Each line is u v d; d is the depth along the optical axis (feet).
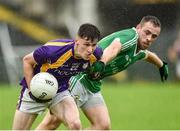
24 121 46.39
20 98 46.29
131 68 130.21
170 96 104.88
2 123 75.56
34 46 140.15
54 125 51.37
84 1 144.46
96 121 49.67
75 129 45.11
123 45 46.68
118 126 75.00
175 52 127.24
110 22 136.98
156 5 132.05
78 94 49.44
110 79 131.95
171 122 78.07
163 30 129.49
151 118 81.82
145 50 51.80
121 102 97.91
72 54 44.32
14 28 140.36
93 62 45.11
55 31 144.46
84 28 43.42
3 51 133.80
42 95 44.32
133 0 133.69
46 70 45.19
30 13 144.05
